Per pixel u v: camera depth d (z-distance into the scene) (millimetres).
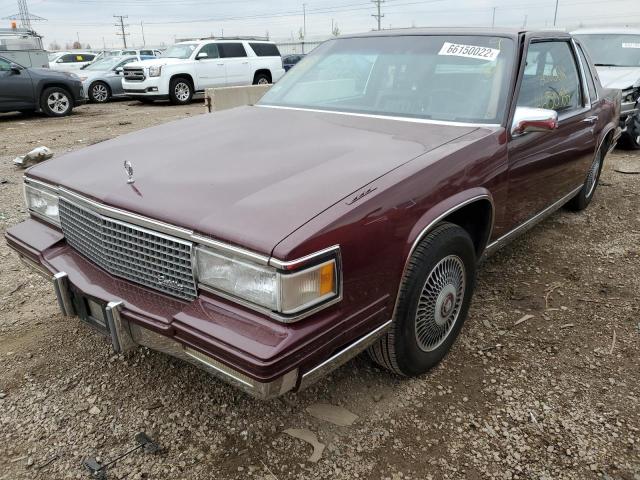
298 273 1841
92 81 17000
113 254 2373
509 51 3268
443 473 2236
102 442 2387
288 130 3029
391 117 3236
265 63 18031
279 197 2123
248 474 2223
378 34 3873
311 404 2617
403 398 2668
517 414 2562
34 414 2551
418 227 2350
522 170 3219
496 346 3102
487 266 4176
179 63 16031
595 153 4781
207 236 1989
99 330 2455
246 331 1899
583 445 2375
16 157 8266
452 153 2607
